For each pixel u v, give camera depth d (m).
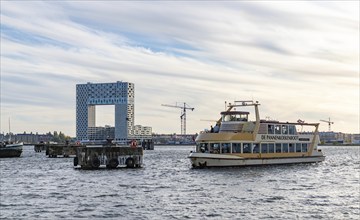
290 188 62.25
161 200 52.19
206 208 46.72
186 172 87.31
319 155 109.06
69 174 86.56
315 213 44.03
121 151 99.50
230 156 90.00
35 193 59.38
